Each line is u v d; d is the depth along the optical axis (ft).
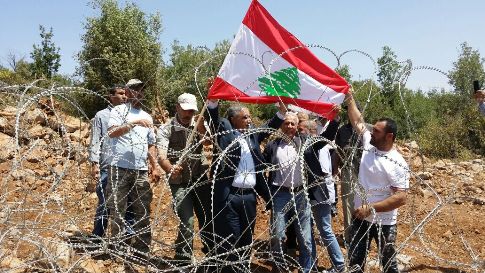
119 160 14.62
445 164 45.32
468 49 52.39
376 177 12.99
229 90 15.42
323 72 16.14
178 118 15.23
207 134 14.87
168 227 17.21
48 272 11.48
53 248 11.91
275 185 15.07
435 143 60.64
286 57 16.16
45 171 18.33
